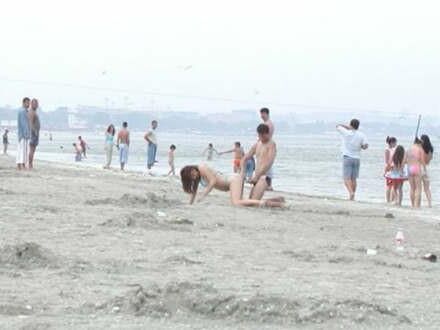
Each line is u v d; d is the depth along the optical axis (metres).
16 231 14.63
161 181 31.80
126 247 13.45
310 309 9.06
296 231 17.25
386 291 10.77
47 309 9.05
